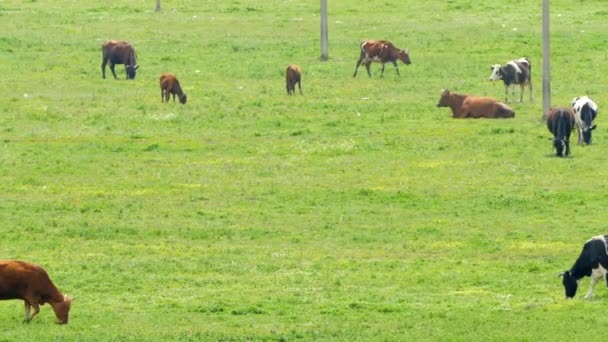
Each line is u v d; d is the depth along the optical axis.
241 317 34.38
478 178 52.31
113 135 60.50
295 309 35.16
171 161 55.66
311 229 45.06
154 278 38.78
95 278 38.59
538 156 55.97
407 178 52.44
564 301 35.62
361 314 34.66
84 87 72.12
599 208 47.66
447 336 31.95
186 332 32.41
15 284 32.66
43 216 46.62
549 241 43.25
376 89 72.12
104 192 50.28
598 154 56.31
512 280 38.59
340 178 52.53
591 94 70.44
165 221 46.03
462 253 41.94
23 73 75.19
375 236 43.94
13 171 53.34
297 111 66.06
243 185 51.44
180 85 72.44
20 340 31.22
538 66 77.38
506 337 31.80
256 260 41.06
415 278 38.75
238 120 63.84
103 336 31.86
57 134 60.62
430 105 67.75
